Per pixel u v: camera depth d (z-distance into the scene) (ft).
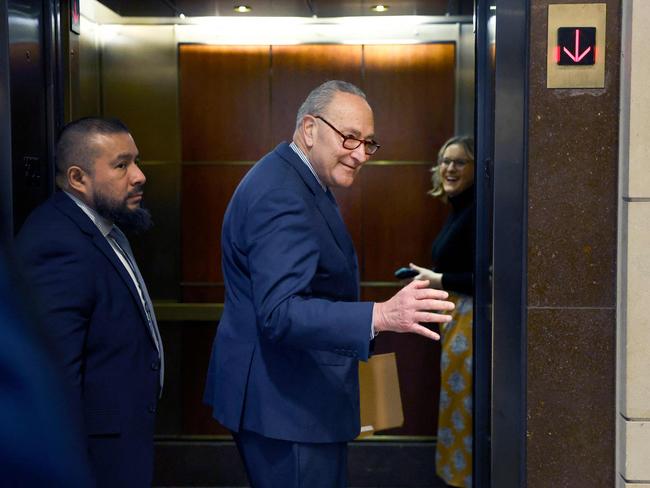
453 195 13.60
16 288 2.05
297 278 7.39
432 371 15.76
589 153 8.49
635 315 8.34
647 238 8.28
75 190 8.11
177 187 16.01
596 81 8.42
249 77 15.90
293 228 7.52
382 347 15.80
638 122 8.21
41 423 1.98
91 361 7.73
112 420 7.76
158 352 8.38
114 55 15.83
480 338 9.24
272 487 8.13
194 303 16.01
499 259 8.57
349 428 8.14
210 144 15.99
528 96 8.45
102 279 7.72
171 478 15.38
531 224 8.53
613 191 8.51
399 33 15.75
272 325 7.36
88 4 14.52
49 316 7.24
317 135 7.90
